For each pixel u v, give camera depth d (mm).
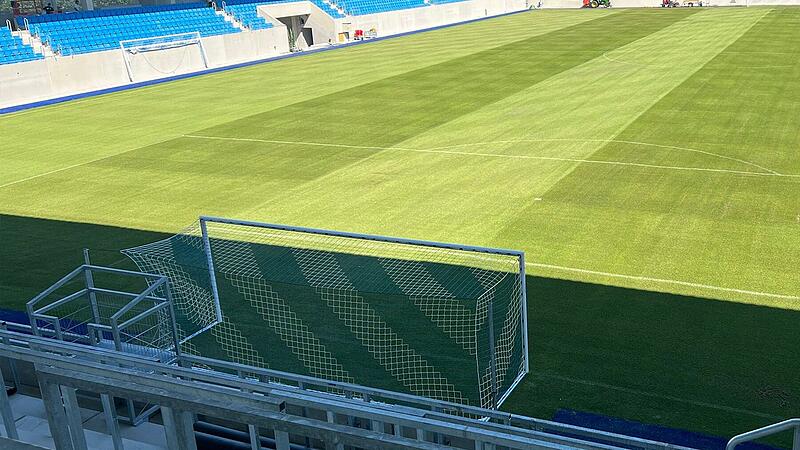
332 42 47094
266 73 34312
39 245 12555
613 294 9664
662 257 10781
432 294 9820
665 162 15773
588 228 12078
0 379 4270
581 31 45188
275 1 46844
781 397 7301
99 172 17406
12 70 29109
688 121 19594
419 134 19719
